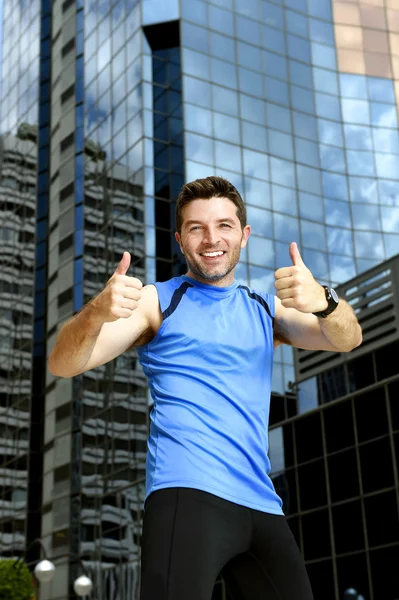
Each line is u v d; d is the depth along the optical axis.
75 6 46.38
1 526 41.72
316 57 39.72
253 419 2.47
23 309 45.44
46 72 49.81
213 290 2.64
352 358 25.61
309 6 40.47
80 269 39.62
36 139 48.41
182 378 2.47
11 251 47.69
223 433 2.39
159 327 2.58
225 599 24.70
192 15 36.22
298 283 2.50
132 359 33.44
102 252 35.97
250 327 2.60
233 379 2.49
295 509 26.16
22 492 41.50
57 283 41.19
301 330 2.77
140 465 31.47
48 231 44.91
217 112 35.22
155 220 33.50
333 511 24.70
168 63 35.69
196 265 2.62
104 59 38.72
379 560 22.62
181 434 2.38
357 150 39.00
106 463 33.50
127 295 2.31
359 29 41.19
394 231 38.16
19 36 53.62
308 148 37.66
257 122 36.38
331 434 25.78
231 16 37.44
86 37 40.69
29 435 41.97
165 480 2.31
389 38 41.62
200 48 35.88
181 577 2.15
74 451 35.91
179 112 34.56
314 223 36.41
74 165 42.34
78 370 2.44
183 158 33.66
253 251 34.06
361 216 37.84
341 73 40.19
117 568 31.47
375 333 24.88
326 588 24.05
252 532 2.33
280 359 29.64
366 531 23.34
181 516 2.24
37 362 43.66
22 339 44.75
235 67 36.59
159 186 34.00
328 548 24.44
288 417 27.83
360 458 24.41
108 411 34.12
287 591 2.34
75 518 34.59
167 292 2.62
